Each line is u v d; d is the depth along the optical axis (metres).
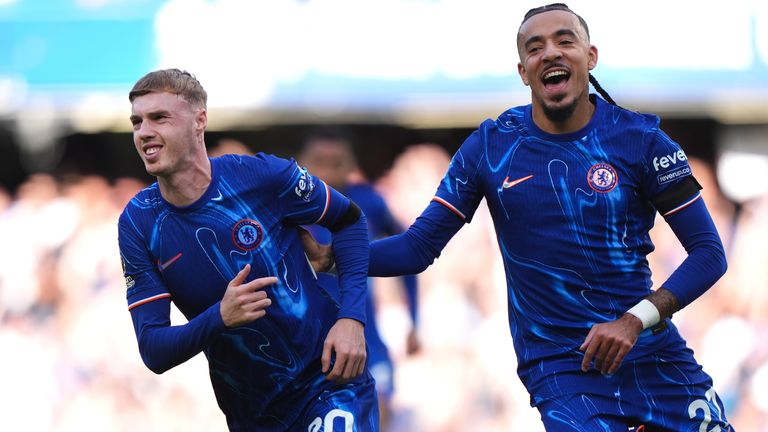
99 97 38.50
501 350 34.16
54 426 34.47
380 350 28.70
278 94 38.31
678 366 17.86
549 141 17.75
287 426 17.72
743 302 34.47
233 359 17.44
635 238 17.73
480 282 34.91
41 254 36.50
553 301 17.77
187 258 16.91
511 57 38.59
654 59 38.38
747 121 40.94
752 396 33.53
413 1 38.62
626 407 17.52
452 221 18.47
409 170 37.78
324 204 17.53
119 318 35.38
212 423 33.91
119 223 17.05
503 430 33.50
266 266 17.05
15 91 38.59
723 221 37.44
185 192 16.78
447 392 33.62
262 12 38.47
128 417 34.25
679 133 41.56
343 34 38.56
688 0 38.38
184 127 16.55
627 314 17.14
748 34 38.41
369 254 18.44
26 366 35.03
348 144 27.80
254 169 17.08
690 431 17.80
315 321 17.52
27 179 41.59
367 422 17.64
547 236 17.64
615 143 17.62
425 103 38.56
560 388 17.62
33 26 38.59
